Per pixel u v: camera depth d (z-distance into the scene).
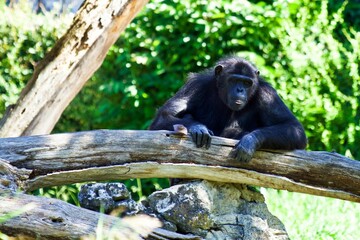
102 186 13.03
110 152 12.90
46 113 16.89
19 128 16.70
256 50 25.59
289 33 25.05
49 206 11.20
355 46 26.09
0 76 24.28
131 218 12.38
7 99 23.98
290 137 13.53
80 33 16.72
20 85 24.55
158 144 12.96
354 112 25.67
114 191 12.98
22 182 12.48
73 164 12.86
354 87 25.89
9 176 12.32
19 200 11.25
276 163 13.18
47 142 12.84
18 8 25.88
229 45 25.08
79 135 12.97
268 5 25.56
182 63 25.78
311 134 25.33
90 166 12.90
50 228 10.98
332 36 27.14
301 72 25.20
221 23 24.78
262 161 13.16
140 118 26.45
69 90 17.03
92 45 16.84
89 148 12.88
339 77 26.25
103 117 26.30
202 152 13.02
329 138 25.50
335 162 13.16
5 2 27.06
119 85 25.66
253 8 24.66
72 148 12.85
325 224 18.06
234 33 25.05
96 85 26.25
